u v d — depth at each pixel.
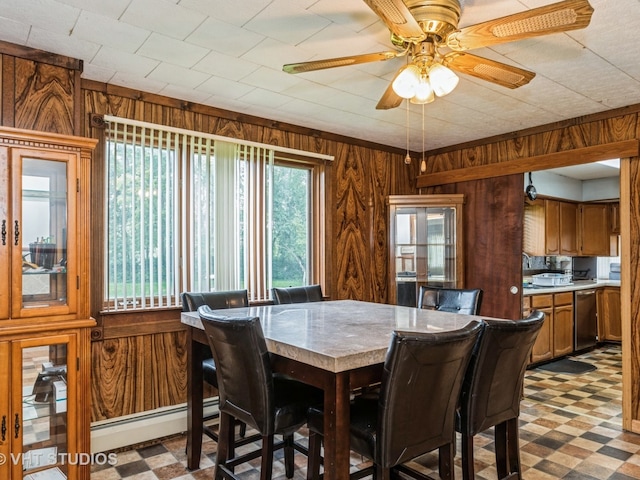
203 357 2.74
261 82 2.90
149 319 3.06
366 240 4.41
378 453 1.56
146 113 3.09
